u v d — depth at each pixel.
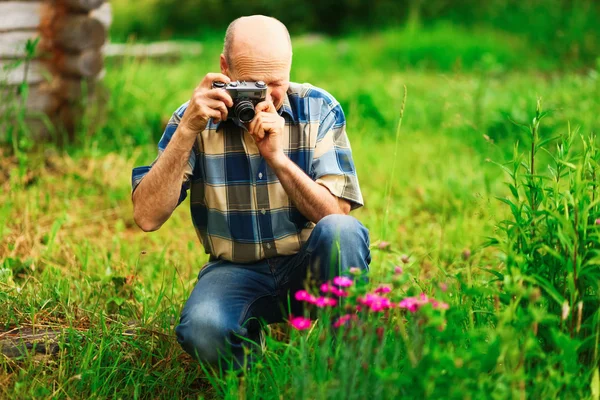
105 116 7.77
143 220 3.48
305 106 3.58
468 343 3.25
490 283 3.69
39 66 7.19
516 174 3.62
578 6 15.27
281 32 3.43
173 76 10.96
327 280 3.33
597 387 2.85
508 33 16.05
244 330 3.42
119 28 22.75
